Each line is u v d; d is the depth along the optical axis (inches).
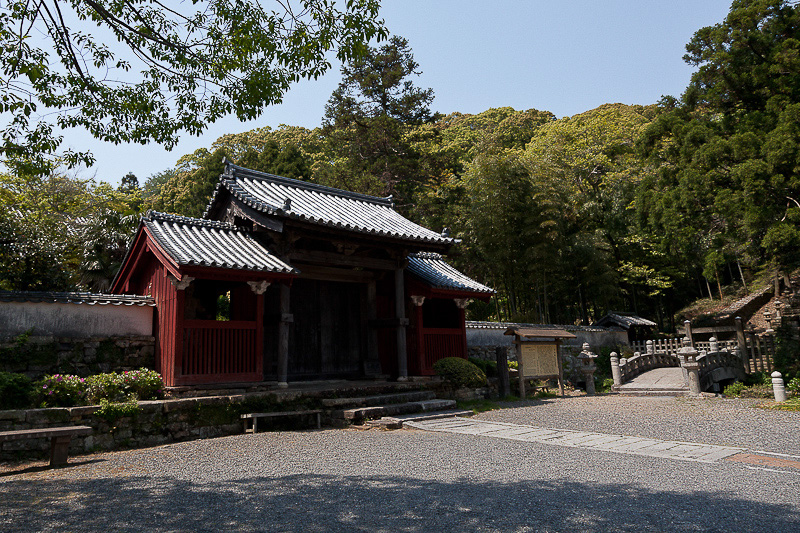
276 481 208.1
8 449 279.1
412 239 480.4
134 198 896.9
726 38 744.3
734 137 664.4
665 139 847.1
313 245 513.7
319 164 1455.5
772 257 764.0
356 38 265.6
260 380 402.9
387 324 521.0
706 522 153.1
